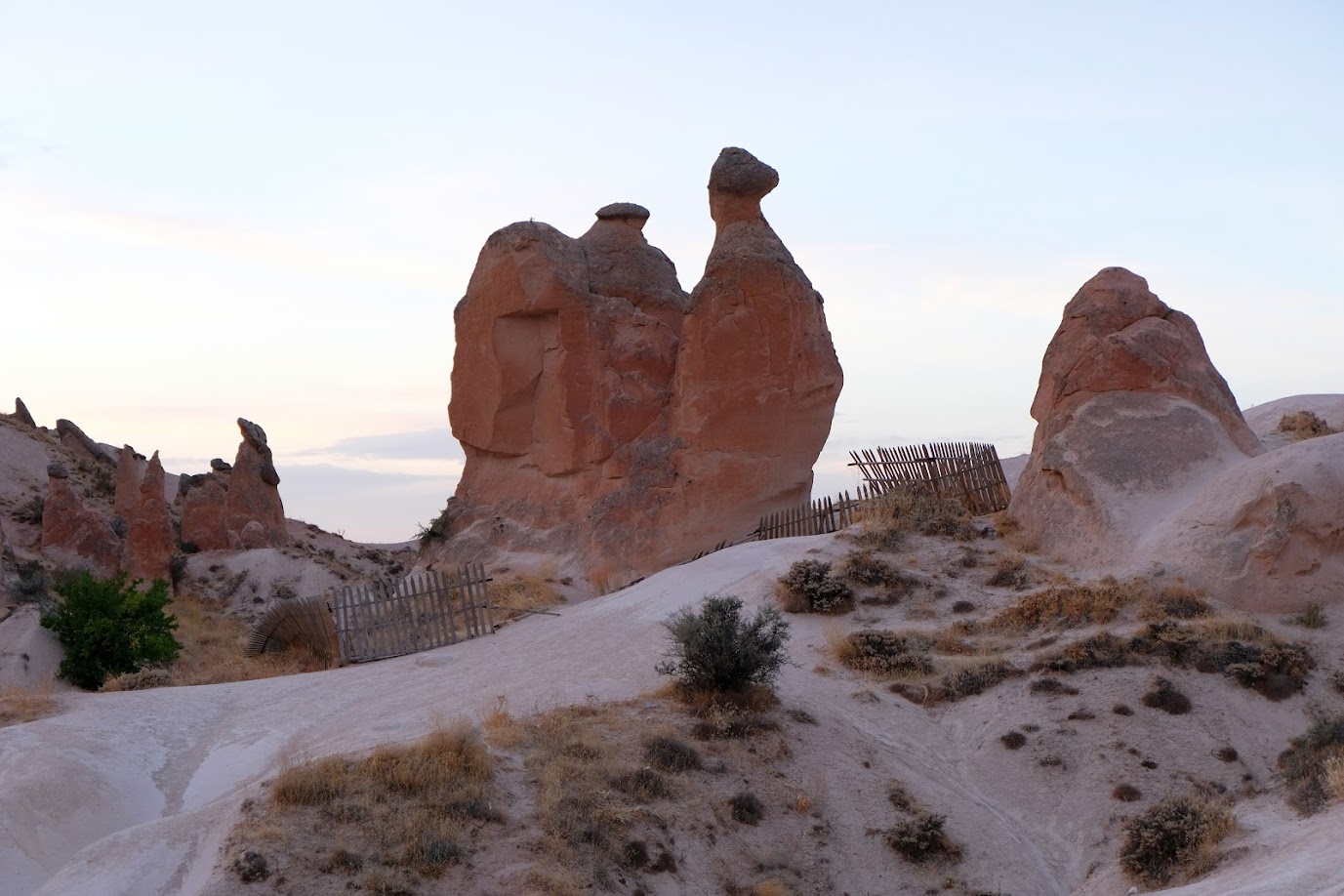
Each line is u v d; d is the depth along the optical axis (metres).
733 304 33.19
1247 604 21.55
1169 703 18.91
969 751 18.75
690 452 33.06
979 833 16.69
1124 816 16.92
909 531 26.52
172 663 29.69
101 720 19.59
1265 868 12.84
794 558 26.08
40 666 28.61
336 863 13.95
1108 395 25.67
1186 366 25.84
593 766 16.33
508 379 35.50
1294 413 35.50
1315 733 17.22
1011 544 25.52
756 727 18.03
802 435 33.75
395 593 26.94
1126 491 24.33
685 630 19.38
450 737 16.16
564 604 29.97
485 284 35.94
